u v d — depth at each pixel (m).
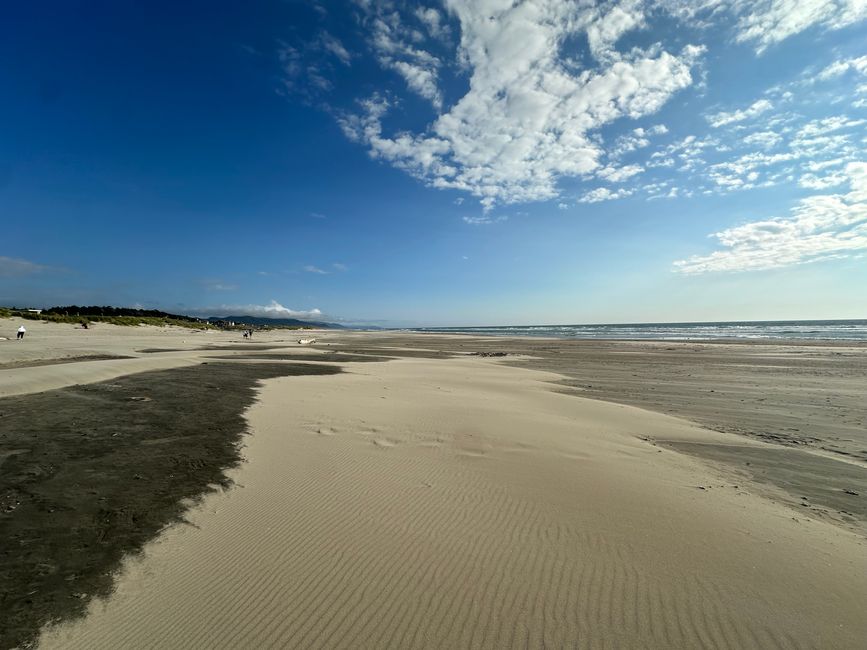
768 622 3.04
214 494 5.09
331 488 5.34
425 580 3.48
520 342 50.06
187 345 34.75
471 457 6.66
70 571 3.47
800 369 19.89
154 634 2.84
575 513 4.71
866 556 4.01
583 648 2.81
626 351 32.66
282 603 3.18
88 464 5.94
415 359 27.09
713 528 4.44
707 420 10.23
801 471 6.56
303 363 22.22
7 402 9.95
